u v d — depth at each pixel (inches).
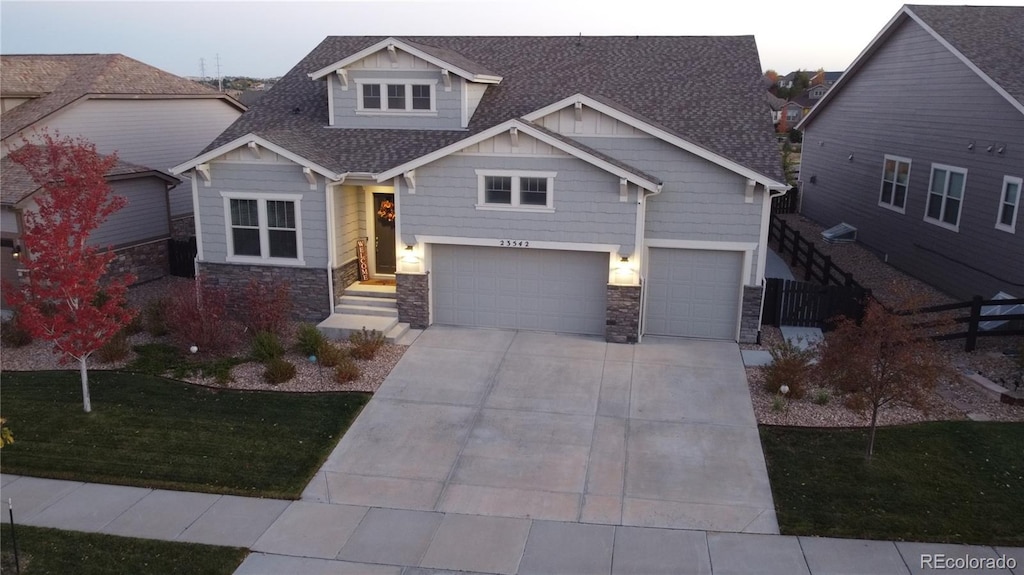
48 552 388.5
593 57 871.1
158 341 692.1
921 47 876.0
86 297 528.4
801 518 411.5
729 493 440.1
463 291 719.7
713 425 522.0
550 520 419.2
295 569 377.4
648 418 535.2
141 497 442.9
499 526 414.0
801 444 489.7
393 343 674.8
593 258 681.6
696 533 403.5
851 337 461.7
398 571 375.9
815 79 4138.8
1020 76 713.0
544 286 700.0
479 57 898.1
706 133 710.5
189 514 426.0
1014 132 697.6
